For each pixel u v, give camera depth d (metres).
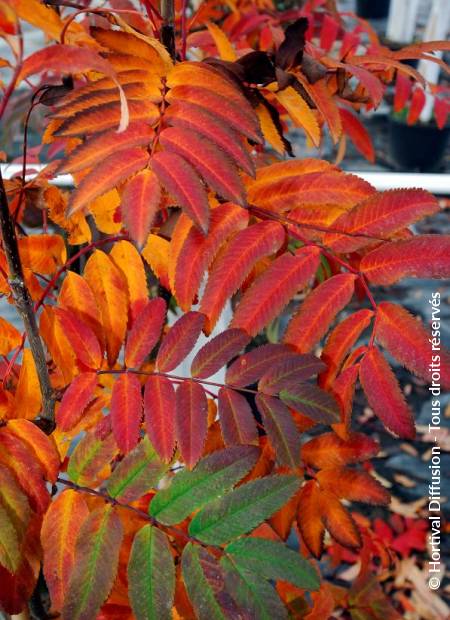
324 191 0.48
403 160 2.76
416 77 0.56
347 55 0.60
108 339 0.49
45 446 0.45
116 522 0.44
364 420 1.55
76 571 0.43
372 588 0.65
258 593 0.42
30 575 0.44
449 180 1.01
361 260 0.47
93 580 0.43
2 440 0.45
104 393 0.53
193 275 0.46
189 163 0.43
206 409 0.44
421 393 1.61
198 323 0.46
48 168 0.54
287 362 0.45
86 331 0.48
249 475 0.48
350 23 3.61
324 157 2.72
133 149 0.43
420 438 1.48
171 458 0.44
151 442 0.44
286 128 0.73
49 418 0.49
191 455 0.43
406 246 0.46
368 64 0.63
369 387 0.45
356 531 0.49
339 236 0.47
